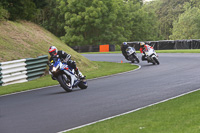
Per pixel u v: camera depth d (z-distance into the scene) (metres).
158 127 13.58
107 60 72.00
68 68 26.50
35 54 50.38
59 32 154.88
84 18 147.50
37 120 16.75
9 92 29.97
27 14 66.44
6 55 45.69
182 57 61.81
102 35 154.50
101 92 25.22
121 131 13.41
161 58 63.19
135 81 30.97
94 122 15.52
